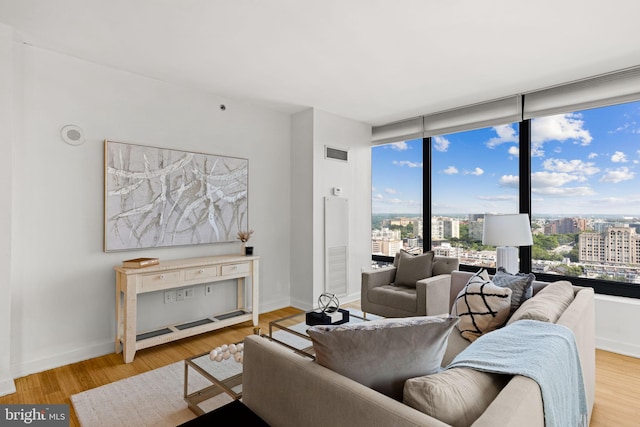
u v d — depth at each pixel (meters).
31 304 2.63
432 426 0.88
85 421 2.00
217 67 3.07
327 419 1.15
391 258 4.96
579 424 1.44
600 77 3.19
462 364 1.21
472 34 2.48
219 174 3.77
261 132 4.21
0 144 2.32
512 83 3.42
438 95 3.78
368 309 3.63
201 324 3.34
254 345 1.52
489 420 0.86
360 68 3.09
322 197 4.36
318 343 1.23
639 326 2.92
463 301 2.29
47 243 2.71
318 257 4.31
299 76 3.27
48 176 2.72
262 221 4.21
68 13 2.22
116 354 2.96
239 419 1.40
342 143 4.62
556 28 2.39
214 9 2.19
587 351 1.86
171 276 3.04
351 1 2.10
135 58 2.88
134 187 3.13
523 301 2.22
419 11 2.20
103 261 2.98
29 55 2.64
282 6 2.15
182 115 3.51
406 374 1.18
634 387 2.42
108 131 3.03
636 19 2.26
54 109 2.75
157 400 2.23
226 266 3.45
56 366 2.71
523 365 1.14
